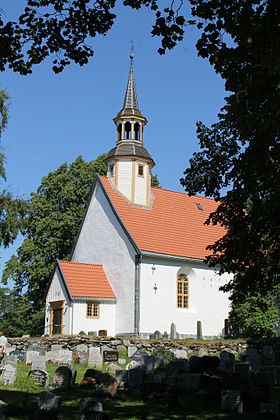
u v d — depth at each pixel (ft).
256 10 35.94
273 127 46.85
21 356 82.17
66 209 169.68
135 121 144.56
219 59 37.99
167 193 150.30
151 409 48.83
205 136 69.21
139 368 63.26
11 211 116.47
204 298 134.10
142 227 133.59
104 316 127.54
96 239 138.72
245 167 56.44
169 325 126.93
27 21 38.27
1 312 265.13
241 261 65.67
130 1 37.27
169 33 36.42
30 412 42.24
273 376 69.62
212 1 35.65
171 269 130.11
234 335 125.08
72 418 42.09
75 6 38.22
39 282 163.02
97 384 58.54
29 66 39.29
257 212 58.34
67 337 103.04
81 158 175.11
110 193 138.62
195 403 51.29
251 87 42.96
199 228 144.36
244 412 48.29
